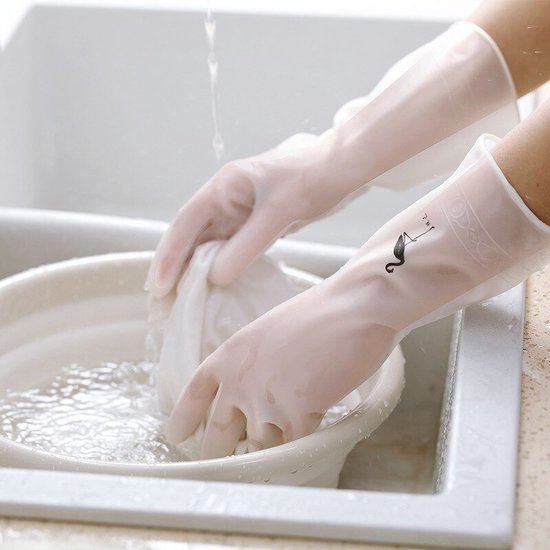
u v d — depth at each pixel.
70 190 2.04
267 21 1.96
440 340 1.41
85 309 1.34
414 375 1.43
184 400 1.07
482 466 0.78
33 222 1.50
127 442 1.19
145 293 1.35
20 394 1.28
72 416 1.24
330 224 1.96
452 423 0.83
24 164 1.96
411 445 1.43
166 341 1.17
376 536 0.72
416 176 1.17
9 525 0.74
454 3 2.03
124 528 0.73
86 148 2.04
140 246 1.49
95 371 1.33
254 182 1.15
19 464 0.95
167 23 1.98
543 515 0.75
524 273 0.96
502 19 1.11
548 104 0.93
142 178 2.04
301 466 0.97
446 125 1.13
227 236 1.20
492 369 0.90
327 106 2.00
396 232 0.99
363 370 1.01
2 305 1.26
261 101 2.01
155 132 2.04
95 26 1.99
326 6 2.01
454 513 0.73
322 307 1.01
